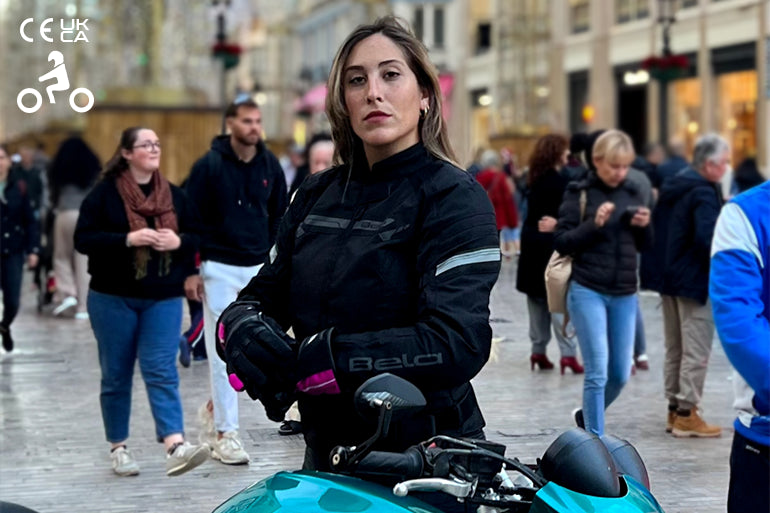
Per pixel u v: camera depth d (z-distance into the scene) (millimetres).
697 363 8859
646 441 8781
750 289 3750
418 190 3590
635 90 40438
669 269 8852
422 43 3740
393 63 3664
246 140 7930
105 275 7629
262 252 8031
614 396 8266
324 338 3396
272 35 76250
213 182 7902
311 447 3711
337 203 3717
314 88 68250
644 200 8172
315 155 9828
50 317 16078
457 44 53500
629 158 8031
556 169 10953
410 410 3268
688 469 7973
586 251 7996
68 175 15844
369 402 3240
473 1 52438
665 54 27406
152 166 7656
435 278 3477
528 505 3482
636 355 11773
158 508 7043
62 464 8109
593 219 8016
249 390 3559
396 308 3559
